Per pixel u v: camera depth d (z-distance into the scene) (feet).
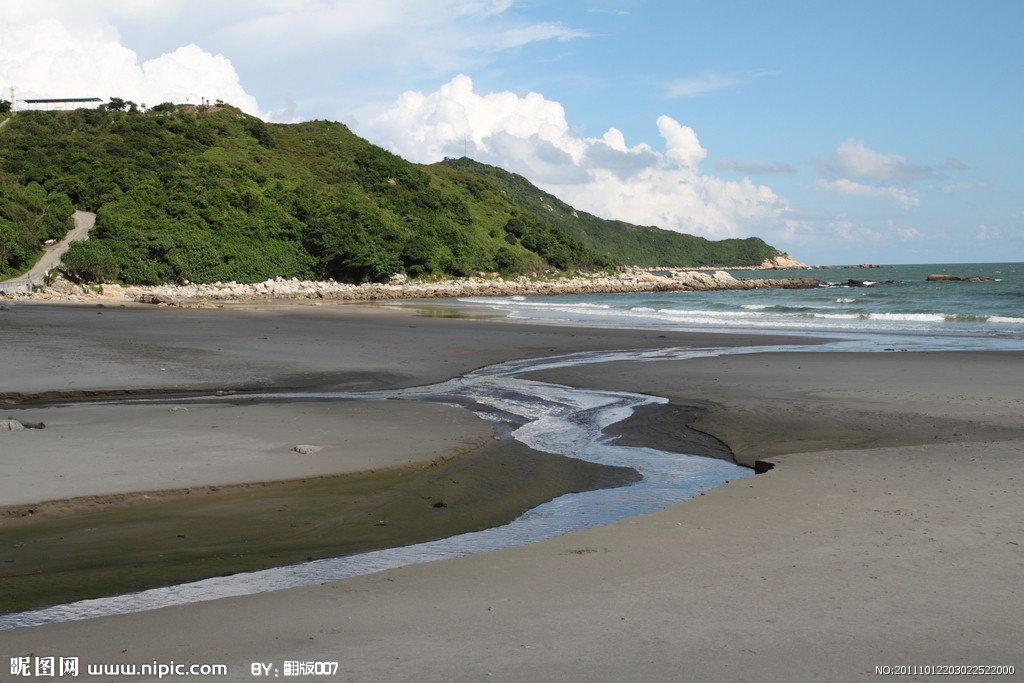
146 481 28.58
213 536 23.34
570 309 171.32
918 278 415.44
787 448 35.47
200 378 59.00
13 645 14.84
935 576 17.97
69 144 308.40
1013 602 16.34
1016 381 54.34
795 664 13.60
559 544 21.31
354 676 13.21
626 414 45.21
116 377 57.93
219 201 275.39
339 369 65.05
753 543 20.92
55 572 20.15
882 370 61.05
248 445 35.01
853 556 19.57
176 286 230.68
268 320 124.47
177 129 343.26
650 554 20.18
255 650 14.43
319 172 344.90
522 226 375.45
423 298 253.03
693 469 32.45
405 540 23.06
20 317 118.83
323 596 17.51
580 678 13.11
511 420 43.57
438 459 33.17
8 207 221.25
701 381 57.00
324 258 277.44
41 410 44.78
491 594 17.43
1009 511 23.25
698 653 14.08
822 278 425.28
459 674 13.29
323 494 28.12
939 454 32.24
